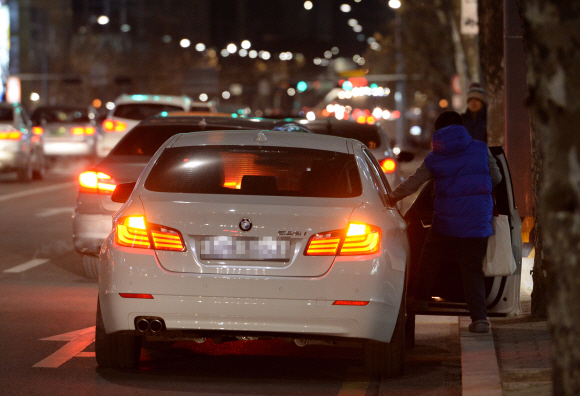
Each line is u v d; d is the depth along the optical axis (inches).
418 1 4872.0
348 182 639.8
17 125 2583.7
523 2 382.0
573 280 356.5
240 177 650.8
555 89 358.9
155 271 593.9
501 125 1382.9
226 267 592.1
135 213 609.0
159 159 666.2
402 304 628.1
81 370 666.8
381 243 605.3
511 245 730.8
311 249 592.7
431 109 7145.7
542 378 601.6
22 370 665.0
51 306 922.1
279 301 587.8
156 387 624.1
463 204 718.5
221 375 665.0
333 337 596.1
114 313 602.9
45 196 2197.3
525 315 836.6
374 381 653.3
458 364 711.1
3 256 1270.9
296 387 635.5
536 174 811.4
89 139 3277.6
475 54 2354.8
